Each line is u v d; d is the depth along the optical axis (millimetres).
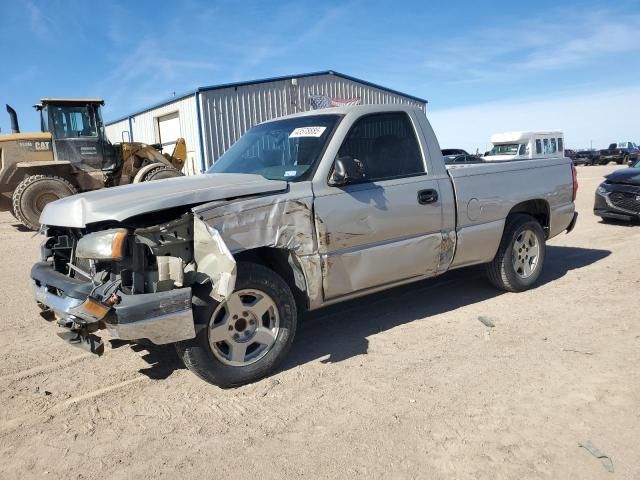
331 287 4238
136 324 3299
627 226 10609
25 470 2996
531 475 2742
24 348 4848
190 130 22969
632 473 2729
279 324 3986
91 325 3557
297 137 4629
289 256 4078
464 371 3961
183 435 3281
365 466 2879
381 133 4723
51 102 13859
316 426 3301
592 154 45438
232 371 3783
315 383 3887
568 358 4109
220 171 4855
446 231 4988
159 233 3543
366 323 5133
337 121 4535
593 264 7176
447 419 3305
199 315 3590
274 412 3496
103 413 3602
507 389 3648
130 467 2980
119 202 3629
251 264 3836
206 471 2910
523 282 5867
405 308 5535
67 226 3814
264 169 4547
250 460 2988
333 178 4184
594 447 2939
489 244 5422
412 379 3871
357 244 4352
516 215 5797
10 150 13578
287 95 24047
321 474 2830
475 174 5266
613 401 3428
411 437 3127
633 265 6980
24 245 10898
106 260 3572
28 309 6098
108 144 14664
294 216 3979
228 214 3686
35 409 3686
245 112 22922
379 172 4605
